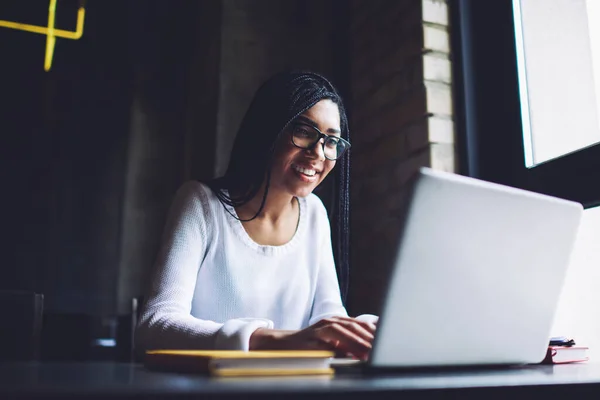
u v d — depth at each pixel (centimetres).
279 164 136
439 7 195
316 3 258
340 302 148
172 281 120
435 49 192
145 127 308
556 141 168
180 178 307
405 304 77
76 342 218
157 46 314
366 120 225
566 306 165
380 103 215
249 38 247
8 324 143
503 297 85
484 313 84
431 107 187
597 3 162
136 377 68
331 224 165
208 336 95
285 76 142
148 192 304
